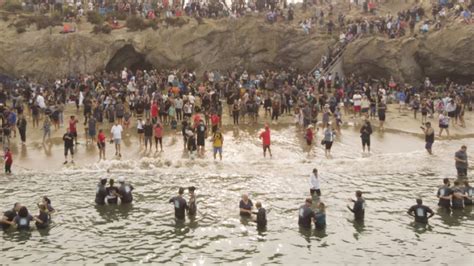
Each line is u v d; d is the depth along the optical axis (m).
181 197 22.41
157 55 52.22
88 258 18.89
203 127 32.38
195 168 29.75
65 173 29.02
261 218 21.42
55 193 25.80
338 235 20.91
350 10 62.38
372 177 28.30
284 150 33.00
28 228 21.50
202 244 20.05
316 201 24.58
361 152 32.84
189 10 57.62
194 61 52.97
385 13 60.00
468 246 19.88
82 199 24.94
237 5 59.97
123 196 24.25
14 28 51.53
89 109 37.44
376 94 45.12
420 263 18.52
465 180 26.78
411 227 21.66
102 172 29.20
